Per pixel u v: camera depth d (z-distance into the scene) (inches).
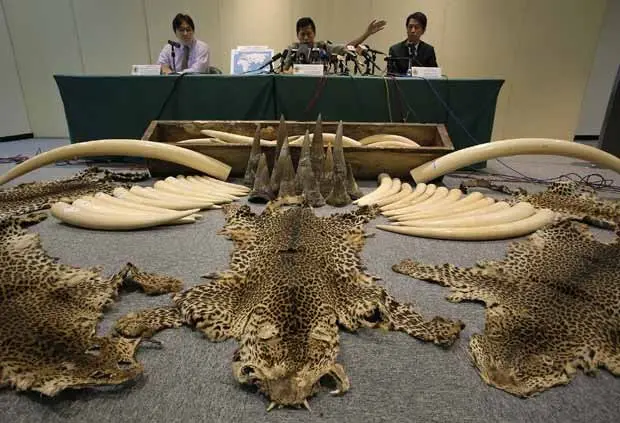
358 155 124.8
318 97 147.7
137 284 69.2
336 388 49.3
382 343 57.4
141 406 47.1
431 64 188.2
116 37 228.1
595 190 132.9
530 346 53.8
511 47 227.1
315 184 110.3
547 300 62.8
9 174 120.8
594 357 52.2
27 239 79.6
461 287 69.2
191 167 122.8
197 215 99.1
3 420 44.4
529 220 93.3
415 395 49.4
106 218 91.8
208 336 56.6
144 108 150.9
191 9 224.7
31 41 225.5
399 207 104.3
